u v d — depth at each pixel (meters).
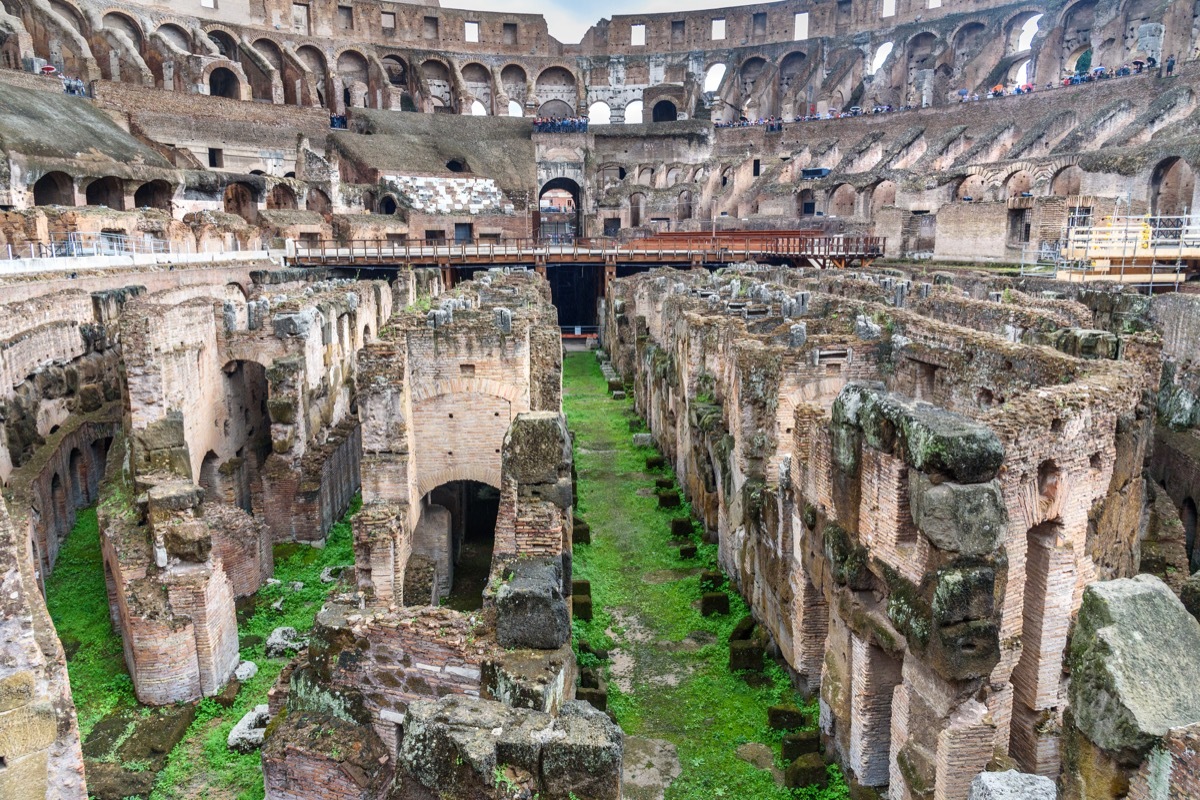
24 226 41.53
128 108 79.31
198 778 14.43
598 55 120.69
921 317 20.56
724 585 21.12
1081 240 41.59
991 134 76.12
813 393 19.72
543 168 99.12
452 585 20.88
